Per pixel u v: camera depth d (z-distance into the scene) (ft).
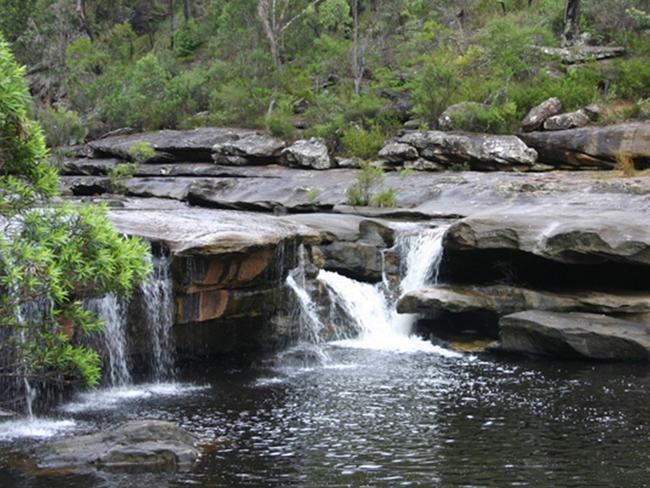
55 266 27.12
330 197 77.77
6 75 26.18
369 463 28.43
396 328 53.47
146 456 28.07
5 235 30.09
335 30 135.54
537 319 46.42
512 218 50.83
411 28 119.96
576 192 66.28
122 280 28.04
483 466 28.09
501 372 42.65
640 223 48.52
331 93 108.68
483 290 50.96
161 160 101.45
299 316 48.93
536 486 26.21
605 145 77.10
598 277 51.47
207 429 32.60
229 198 83.20
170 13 171.73
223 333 45.32
